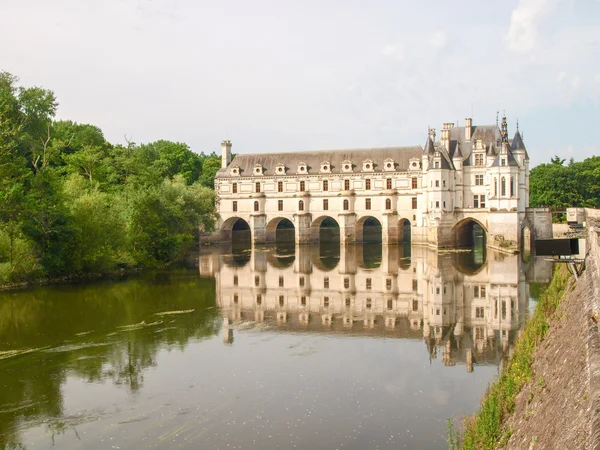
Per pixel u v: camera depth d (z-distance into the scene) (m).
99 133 133.75
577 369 16.86
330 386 32.84
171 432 26.97
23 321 48.75
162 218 88.25
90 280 70.31
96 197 74.12
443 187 103.19
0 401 30.94
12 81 85.00
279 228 140.38
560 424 15.27
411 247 112.00
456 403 29.91
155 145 158.75
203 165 156.12
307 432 26.72
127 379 34.19
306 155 130.50
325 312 53.38
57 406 30.20
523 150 99.25
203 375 34.91
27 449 25.48
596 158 139.38
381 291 64.19
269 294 63.06
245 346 41.44
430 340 42.59
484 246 103.12
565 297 32.56
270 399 30.89
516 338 42.25
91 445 25.77
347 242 120.94
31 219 65.06
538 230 97.88
